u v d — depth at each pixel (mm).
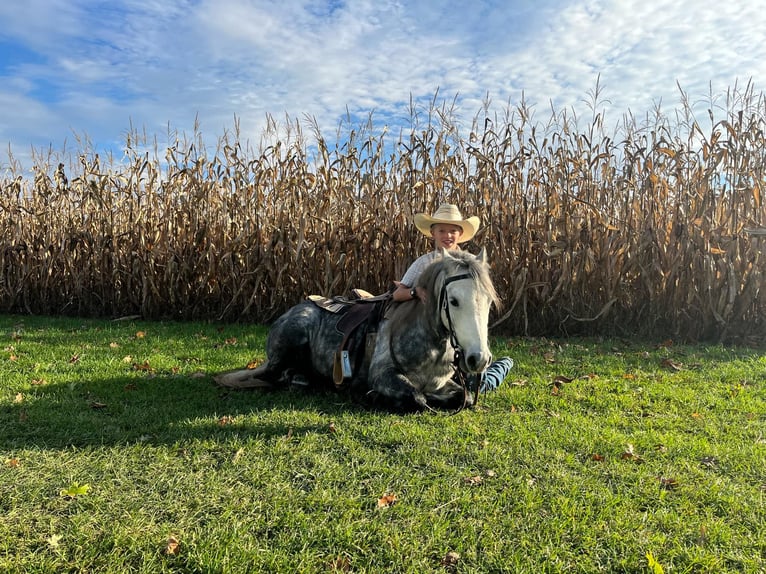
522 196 7840
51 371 5289
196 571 2143
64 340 7023
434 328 3871
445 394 4336
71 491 2676
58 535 2328
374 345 4375
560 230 7742
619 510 2635
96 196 9352
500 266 7867
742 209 7531
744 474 3104
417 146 8062
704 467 3209
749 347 7133
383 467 3078
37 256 10086
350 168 8500
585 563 2225
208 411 4090
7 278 10070
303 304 4914
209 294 9211
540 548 2320
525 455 3289
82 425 3664
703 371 5625
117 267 9406
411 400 4020
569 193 7719
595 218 7703
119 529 2385
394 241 8133
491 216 7852
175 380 5004
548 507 2674
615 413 4211
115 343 6762
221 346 6715
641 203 7746
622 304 7867
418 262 4500
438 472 3057
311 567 2170
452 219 4578
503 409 4293
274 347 4730
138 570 2141
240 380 4801
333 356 4539
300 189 8617
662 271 7598
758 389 4895
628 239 7660
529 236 7746
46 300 10133
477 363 3328
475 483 2916
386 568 2184
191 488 2779
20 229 9969
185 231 9227
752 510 2666
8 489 2721
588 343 7402
